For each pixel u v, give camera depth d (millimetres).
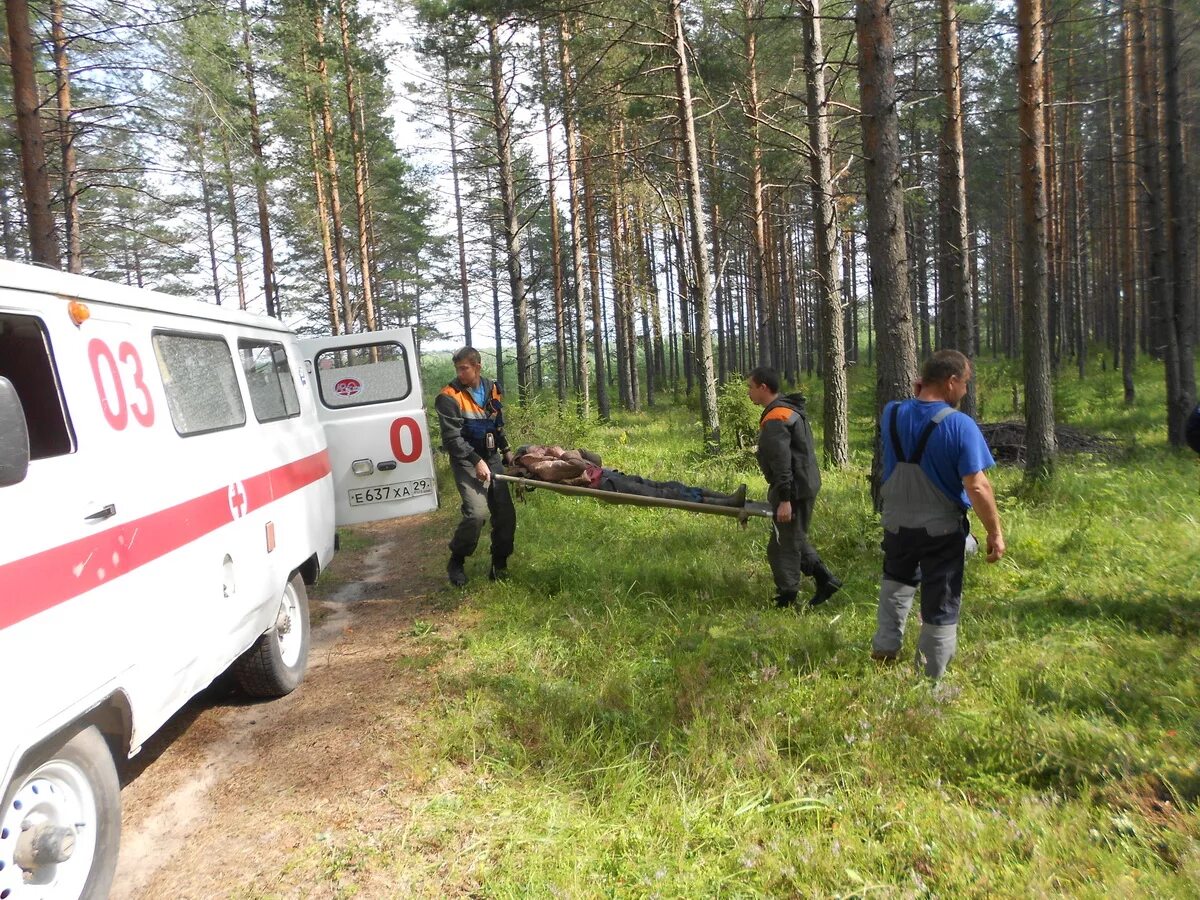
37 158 9938
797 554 5871
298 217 27031
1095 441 14836
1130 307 21703
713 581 6559
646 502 6180
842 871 2836
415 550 9188
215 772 4121
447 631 6039
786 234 33938
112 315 3369
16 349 2783
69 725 2693
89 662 2752
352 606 7109
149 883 3209
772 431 5672
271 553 4680
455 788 3711
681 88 13297
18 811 2537
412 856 3209
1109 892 2568
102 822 2893
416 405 6785
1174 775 3186
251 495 4438
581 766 3764
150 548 3232
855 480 11109
